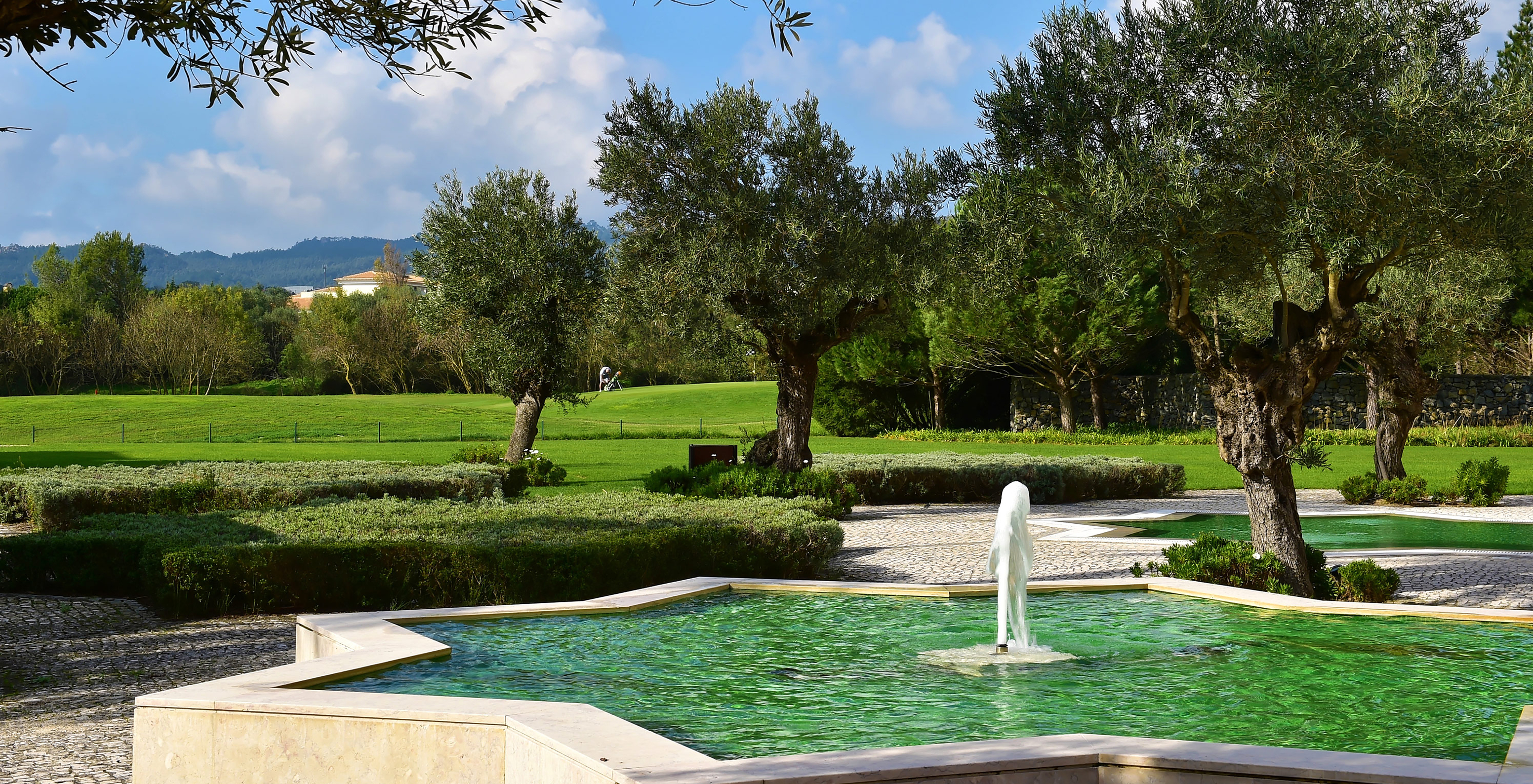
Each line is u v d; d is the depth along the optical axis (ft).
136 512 43.01
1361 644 18.20
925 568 37.81
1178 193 25.77
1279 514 29.01
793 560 34.14
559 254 66.74
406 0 18.02
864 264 52.03
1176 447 110.93
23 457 97.30
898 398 138.92
